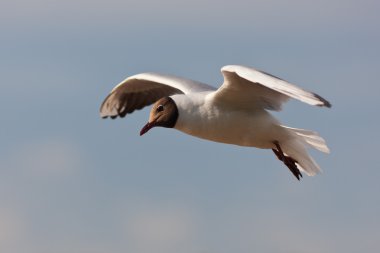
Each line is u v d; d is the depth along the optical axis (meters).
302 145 14.90
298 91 12.34
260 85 13.85
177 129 14.85
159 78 16.09
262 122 14.47
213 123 14.52
